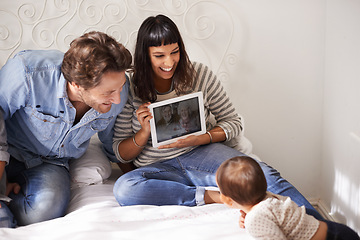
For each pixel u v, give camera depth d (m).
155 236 1.38
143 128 1.80
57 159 1.87
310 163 2.50
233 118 1.95
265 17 2.23
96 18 2.19
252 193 1.30
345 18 2.00
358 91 1.90
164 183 1.72
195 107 1.84
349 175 2.05
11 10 2.13
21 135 1.75
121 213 1.61
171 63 1.70
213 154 1.84
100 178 1.91
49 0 2.13
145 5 2.19
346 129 2.07
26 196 1.69
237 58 2.29
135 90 1.81
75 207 1.75
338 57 2.12
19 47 2.19
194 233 1.38
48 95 1.62
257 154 2.47
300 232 1.25
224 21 2.23
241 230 1.40
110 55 1.39
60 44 2.21
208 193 1.70
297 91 2.36
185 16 2.22
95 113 1.68
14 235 1.44
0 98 1.61
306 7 2.21
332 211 2.32
